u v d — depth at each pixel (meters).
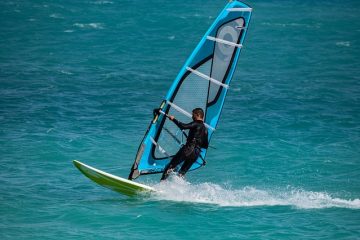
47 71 116.62
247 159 62.34
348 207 47.00
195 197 48.12
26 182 53.31
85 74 114.88
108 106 88.06
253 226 42.38
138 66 125.38
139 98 94.88
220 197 48.78
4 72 114.00
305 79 114.81
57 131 72.06
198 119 46.00
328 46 154.62
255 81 111.69
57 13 190.50
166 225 42.34
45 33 161.25
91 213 44.66
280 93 100.38
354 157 63.19
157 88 103.81
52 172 56.91
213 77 46.84
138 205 46.22
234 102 92.69
